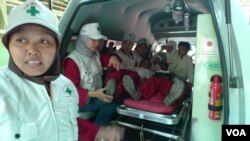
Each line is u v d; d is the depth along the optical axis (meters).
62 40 2.01
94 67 2.19
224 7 1.28
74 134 0.87
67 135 0.83
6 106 0.68
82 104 1.93
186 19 2.88
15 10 0.73
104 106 2.16
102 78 2.31
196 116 1.46
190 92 2.25
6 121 0.66
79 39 2.11
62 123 0.81
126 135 2.16
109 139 1.15
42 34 0.73
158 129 1.95
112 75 2.21
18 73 0.75
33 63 0.72
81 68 2.03
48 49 0.75
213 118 1.31
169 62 3.53
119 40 3.69
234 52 1.27
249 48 1.31
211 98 1.31
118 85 2.13
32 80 0.76
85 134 1.15
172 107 1.73
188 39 4.52
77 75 1.98
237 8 1.36
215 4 1.30
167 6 2.16
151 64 3.65
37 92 0.76
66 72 1.96
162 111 1.71
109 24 3.01
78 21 2.19
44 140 0.73
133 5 3.19
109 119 2.16
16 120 0.68
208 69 1.40
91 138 1.15
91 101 2.12
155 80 2.01
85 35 2.05
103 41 2.61
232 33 1.26
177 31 4.53
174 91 1.72
